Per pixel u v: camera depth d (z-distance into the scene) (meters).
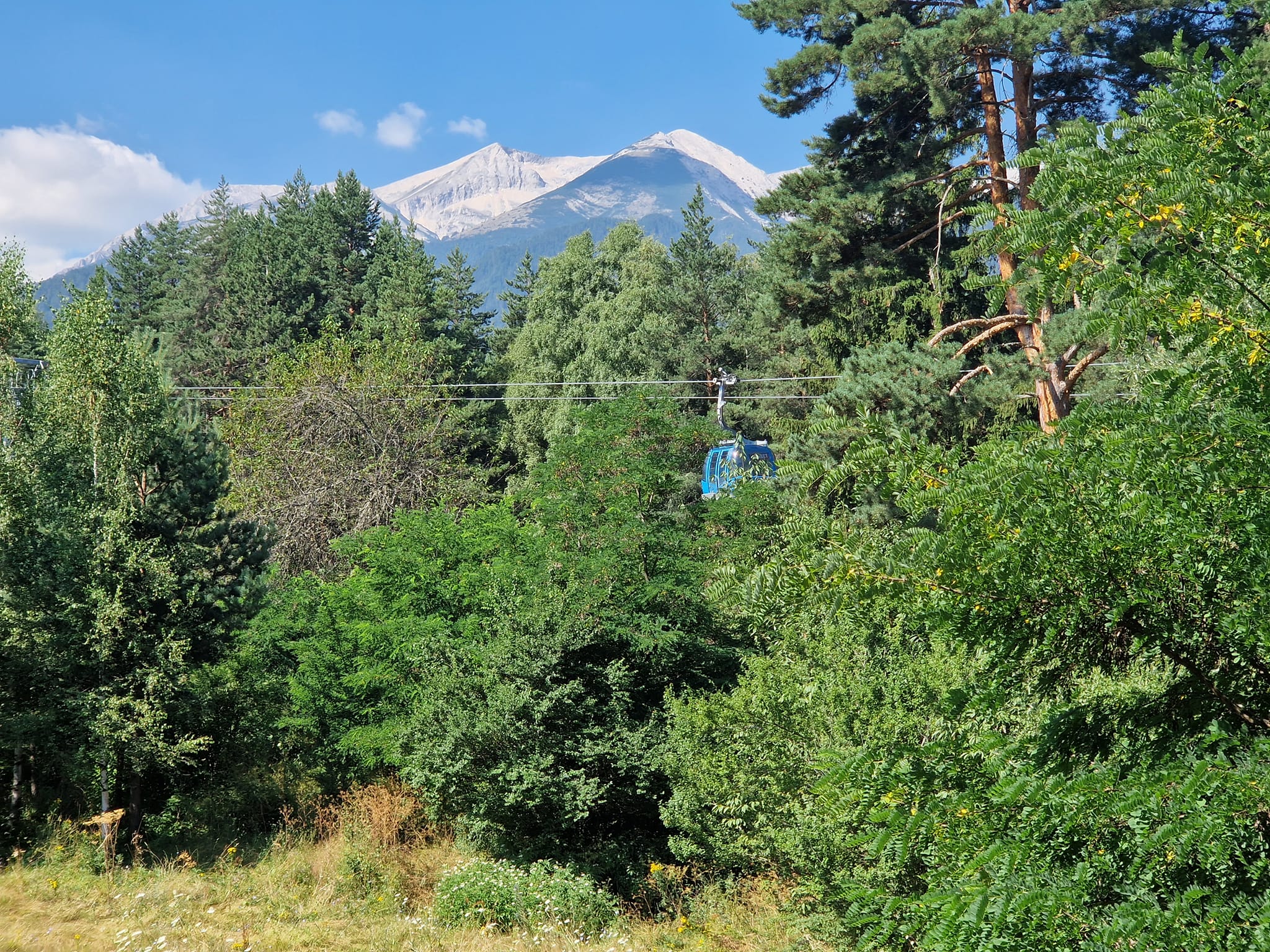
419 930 13.58
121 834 16.69
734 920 13.59
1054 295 4.96
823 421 5.79
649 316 50.00
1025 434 5.37
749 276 53.53
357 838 16.80
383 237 67.75
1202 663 4.98
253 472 32.66
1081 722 5.15
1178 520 4.63
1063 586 4.83
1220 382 4.82
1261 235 4.54
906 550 5.15
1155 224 4.71
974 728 8.27
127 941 12.48
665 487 17.62
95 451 16.36
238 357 58.62
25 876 15.10
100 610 15.45
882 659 11.23
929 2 24.78
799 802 11.34
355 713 18.84
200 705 16.34
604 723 15.16
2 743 15.50
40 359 19.05
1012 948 4.29
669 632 15.45
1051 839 4.52
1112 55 23.38
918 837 4.93
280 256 62.88
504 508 20.36
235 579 17.52
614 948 12.64
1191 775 4.17
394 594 19.00
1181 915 3.96
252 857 16.81
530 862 15.60
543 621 15.17
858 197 25.58
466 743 14.69
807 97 26.53
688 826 13.68
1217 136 4.63
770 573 5.54
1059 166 4.86
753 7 26.59
